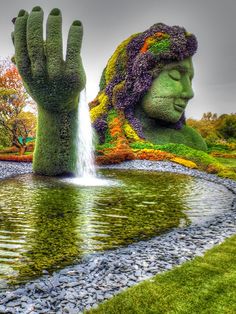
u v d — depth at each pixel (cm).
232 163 3184
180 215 1205
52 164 2123
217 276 656
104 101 4009
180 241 896
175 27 3784
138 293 592
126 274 679
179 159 2859
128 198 1478
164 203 1395
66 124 2116
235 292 594
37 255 812
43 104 2002
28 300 579
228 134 6725
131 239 939
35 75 1886
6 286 651
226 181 2088
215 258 749
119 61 3984
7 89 3241
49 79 1892
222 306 551
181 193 1631
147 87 3753
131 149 3244
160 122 4009
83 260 783
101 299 582
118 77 3981
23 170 2300
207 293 591
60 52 1875
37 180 1933
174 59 3766
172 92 3772
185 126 4253
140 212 1237
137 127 3794
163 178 2161
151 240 923
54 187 1709
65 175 2162
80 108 2244
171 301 567
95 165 2714
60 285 635
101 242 910
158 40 3722
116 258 774
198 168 2617
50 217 1137
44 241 908
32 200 1382
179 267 700
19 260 782
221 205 1377
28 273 712
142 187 1783
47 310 549
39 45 1855
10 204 1302
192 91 3938
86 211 1228
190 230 1009
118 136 3575
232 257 756
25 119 3409
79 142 2248
